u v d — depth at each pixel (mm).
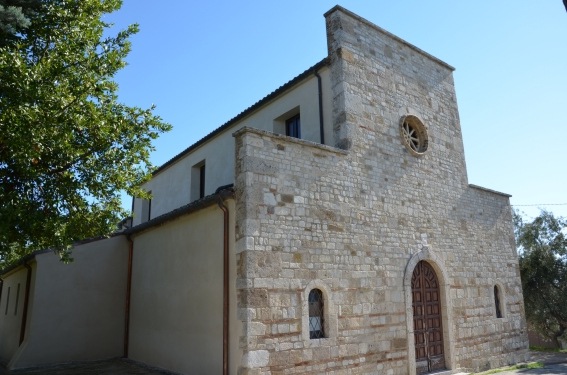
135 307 13438
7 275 17125
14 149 7535
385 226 11203
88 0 9203
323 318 9469
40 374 11234
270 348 8406
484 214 14500
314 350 9008
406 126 13188
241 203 8859
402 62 13414
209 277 9953
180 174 17562
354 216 10547
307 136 12016
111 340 13625
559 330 20812
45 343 12648
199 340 9977
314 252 9516
